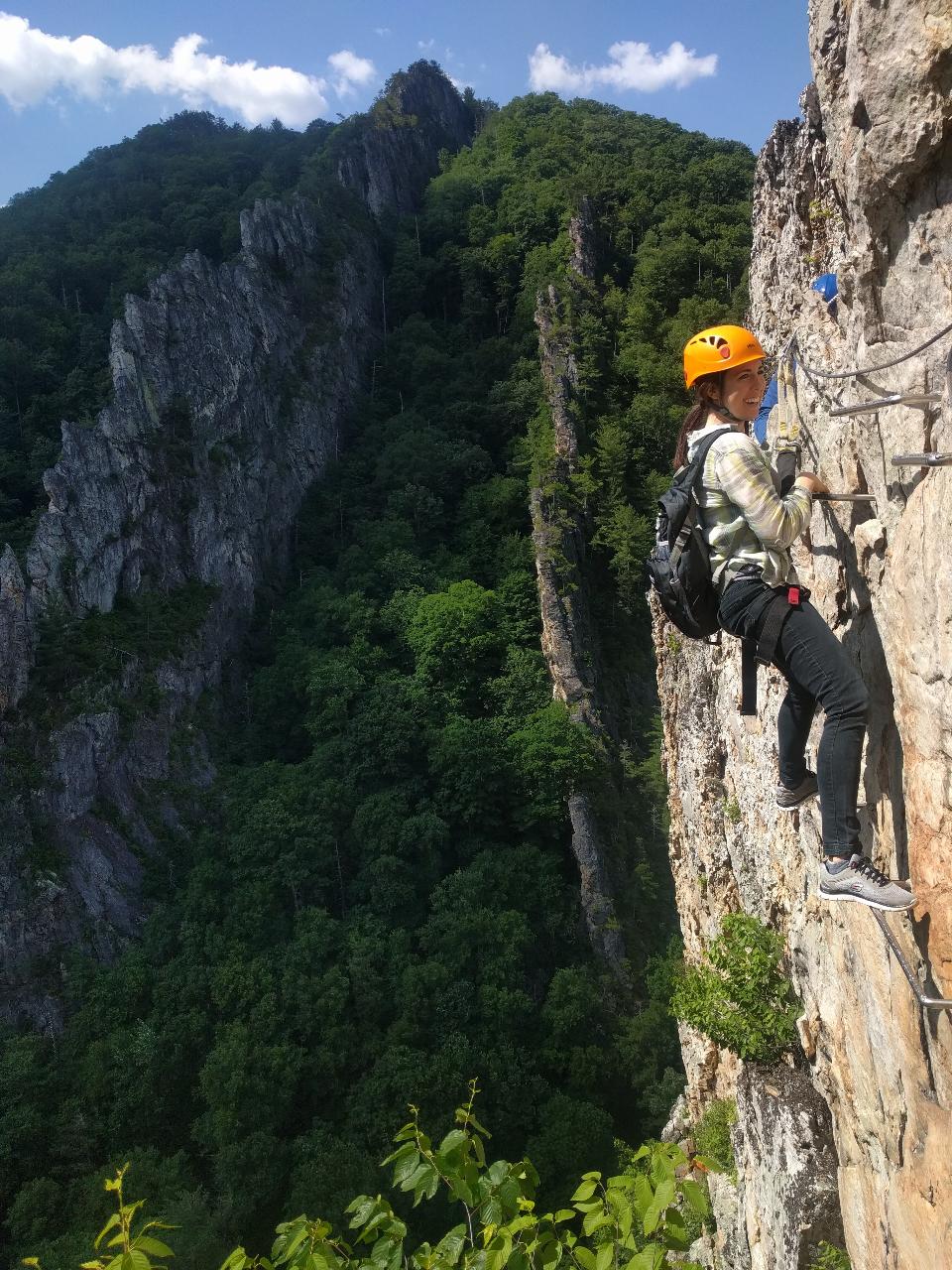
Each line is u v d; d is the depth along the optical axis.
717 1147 17.56
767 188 16.11
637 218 92.62
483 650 62.62
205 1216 34.44
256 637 72.19
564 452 69.06
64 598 58.28
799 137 12.75
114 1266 3.78
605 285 85.81
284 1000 43.62
